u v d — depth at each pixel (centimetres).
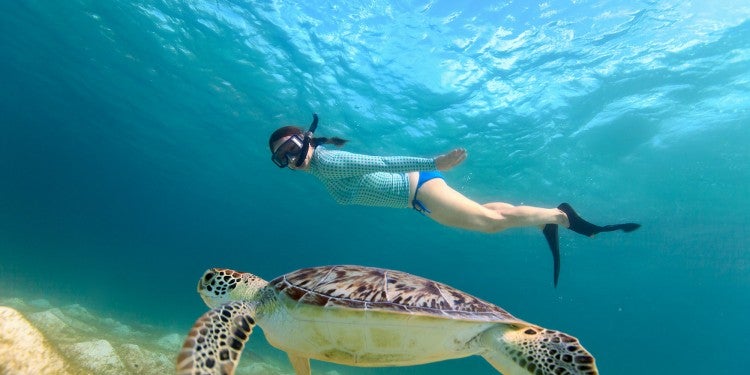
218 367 217
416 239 3978
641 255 3962
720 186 2227
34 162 5303
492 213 409
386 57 1434
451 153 355
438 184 412
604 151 1875
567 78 1441
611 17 1205
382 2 1228
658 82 1432
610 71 1399
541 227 449
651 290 5816
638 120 1638
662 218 2848
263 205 4131
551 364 241
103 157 4088
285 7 1316
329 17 1321
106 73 2152
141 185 4897
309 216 4081
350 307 254
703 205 2539
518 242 3506
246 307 274
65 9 1666
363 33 1356
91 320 931
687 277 4806
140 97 2320
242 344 244
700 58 1328
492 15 1231
